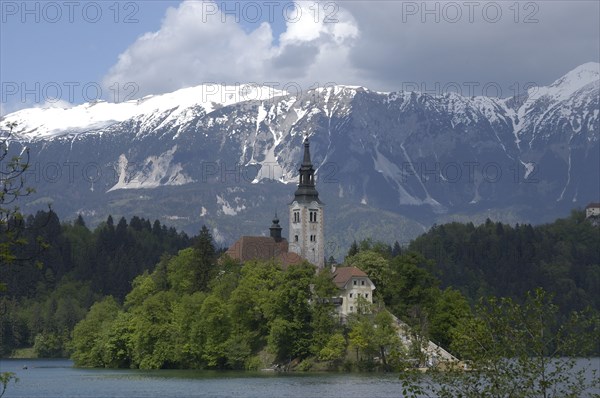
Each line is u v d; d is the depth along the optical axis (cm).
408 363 9162
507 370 8412
